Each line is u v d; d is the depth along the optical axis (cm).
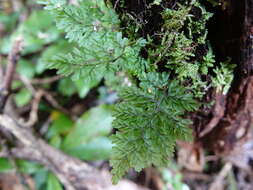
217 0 24
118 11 26
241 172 57
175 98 25
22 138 51
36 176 55
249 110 34
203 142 42
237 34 26
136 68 25
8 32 68
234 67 29
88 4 28
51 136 57
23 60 62
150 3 24
